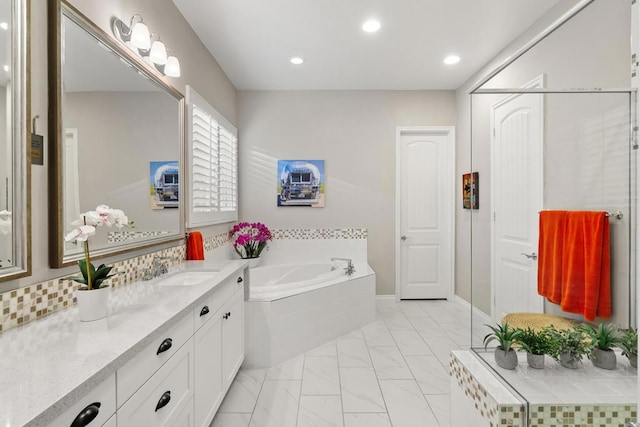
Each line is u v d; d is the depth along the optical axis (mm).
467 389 1374
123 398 950
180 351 1341
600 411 1105
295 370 2459
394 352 2764
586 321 1328
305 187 4176
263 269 3775
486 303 1881
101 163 1567
